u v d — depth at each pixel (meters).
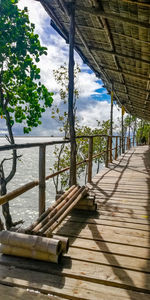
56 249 1.75
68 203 2.60
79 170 14.70
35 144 2.15
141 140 31.25
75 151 4.08
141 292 1.59
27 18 5.32
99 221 2.89
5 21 5.19
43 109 6.26
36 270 1.79
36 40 5.44
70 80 4.03
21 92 5.91
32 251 1.87
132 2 2.99
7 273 1.74
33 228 2.07
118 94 12.23
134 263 1.93
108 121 18.77
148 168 7.63
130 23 3.68
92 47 5.91
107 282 1.67
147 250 2.16
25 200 33.81
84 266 1.86
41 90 5.90
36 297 1.50
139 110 15.34
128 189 4.67
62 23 5.21
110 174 6.50
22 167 69.69
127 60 5.90
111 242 2.31
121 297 1.53
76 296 1.51
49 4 4.30
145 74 6.50
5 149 1.63
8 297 1.49
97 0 3.50
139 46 4.70
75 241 2.32
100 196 4.12
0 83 5.75
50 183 42.09
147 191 4.50
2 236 1.92
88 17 4.37
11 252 1.93
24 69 5.54
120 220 2.94
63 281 1.67
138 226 2.75
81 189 3.21
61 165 12.84
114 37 4.80
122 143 13.84
